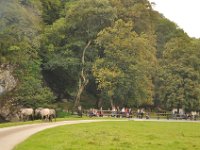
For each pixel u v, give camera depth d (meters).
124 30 93.81
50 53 99.88
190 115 92.25
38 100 84.06
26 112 71.25
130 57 91.25
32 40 91.44
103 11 98.12
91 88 106.31
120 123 61.53
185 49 103.44
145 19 110.00
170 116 92.81
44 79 101.69
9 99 81.12
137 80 90.88
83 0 100.00
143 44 92.69
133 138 40.75
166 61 104.94
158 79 102.25
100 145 33.84
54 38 101.62
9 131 43.81
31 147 30.84
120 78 89.56
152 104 105.94
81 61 100.00
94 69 91.50
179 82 98.62
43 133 41.34
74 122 60.50
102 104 100.00
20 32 89.00
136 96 91.38
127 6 110.56
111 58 91.88
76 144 33.53
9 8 89.75
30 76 86.06
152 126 58.81
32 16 97.25
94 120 67.56
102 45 95.75
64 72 102.69
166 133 49.00
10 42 86.56
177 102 98.12
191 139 43.62
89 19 100.38
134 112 93.94
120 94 90.50
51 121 61.88
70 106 99.50
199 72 102.25
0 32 87.25
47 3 112.88
